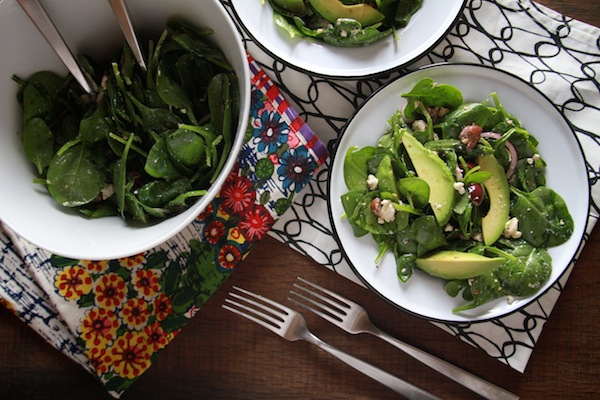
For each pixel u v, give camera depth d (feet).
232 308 3.47
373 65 3.16
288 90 3.43
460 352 3.50
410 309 3.19
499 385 3.48
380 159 3.15
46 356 3.56
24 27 2.53
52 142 2.72
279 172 3.31
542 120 3.19
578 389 3.46
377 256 3.23
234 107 2.71
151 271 3.42
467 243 3.21
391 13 3.21
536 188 3.22
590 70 3.35
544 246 3.21
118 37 2.83
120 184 2.61
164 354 3.56
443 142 3.17
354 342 3.53
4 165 2.59
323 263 3.44
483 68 3.14
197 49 2.72
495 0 3.38
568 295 3.46
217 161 2.71
